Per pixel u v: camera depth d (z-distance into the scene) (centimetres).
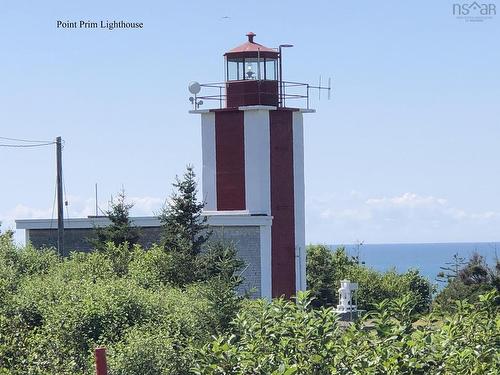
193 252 12538
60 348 7438
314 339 5672
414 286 17988
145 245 14200
